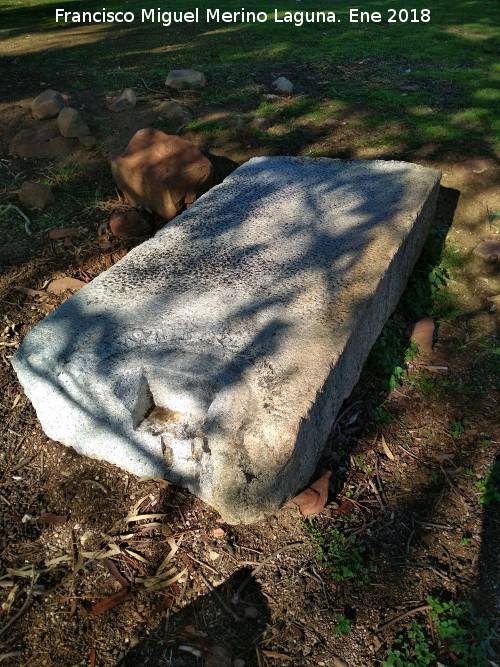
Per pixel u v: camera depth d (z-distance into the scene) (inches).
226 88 116.7
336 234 61.9
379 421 58.3
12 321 66.2
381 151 95.4
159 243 61.2
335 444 55.2
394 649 41.6
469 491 52.6
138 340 48.3
